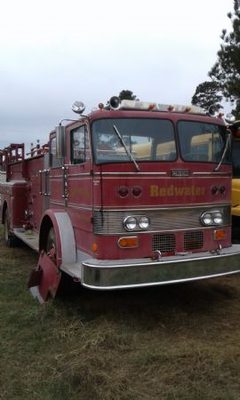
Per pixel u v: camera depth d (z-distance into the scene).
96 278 4.54
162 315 5.12
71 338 4.51
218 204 5.34
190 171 5.09
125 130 4.92
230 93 15.71
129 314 5.14
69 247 5.46
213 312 5.26
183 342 4.37
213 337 4.54
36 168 8.07
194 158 5.18
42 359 4.11
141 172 4.81
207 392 3.43
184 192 5.05
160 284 4.69
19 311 5.33
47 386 3.62
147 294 5.88
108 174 4.72
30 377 3.79
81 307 5.35
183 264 4.82
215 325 4.87
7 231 9.73
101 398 3.39
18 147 9.76
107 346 4.29
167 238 4.98
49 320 5.03
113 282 4.54
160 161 4.92
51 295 5.57
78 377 3.66
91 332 4.62
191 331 4.70
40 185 7.66
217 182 5.32
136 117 4.98
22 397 3.48
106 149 4.86
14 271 7.43
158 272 4.70
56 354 4.18
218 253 5.17
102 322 4.86
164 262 4.72
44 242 6.37
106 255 4.75
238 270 5.23
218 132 5.45
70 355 4.09
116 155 4.85
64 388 3.55
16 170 9.88
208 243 5.26
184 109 5.37
